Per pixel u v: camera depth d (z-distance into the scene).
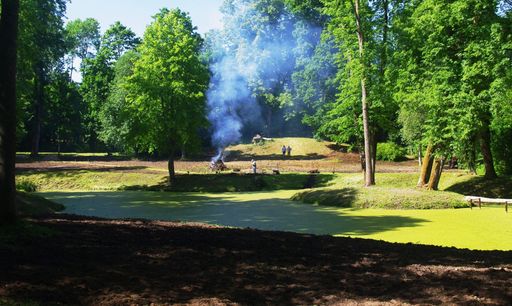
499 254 10.78
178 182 38.41
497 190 29.17
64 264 8.49
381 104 28.33
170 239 11.88
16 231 10.86
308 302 6.74
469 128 24.77
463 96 24.83
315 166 49.06
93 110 72.00
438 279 7.96
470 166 34.31
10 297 6.46
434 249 11.48
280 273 8.54
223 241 11.90
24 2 30.28
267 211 23.22
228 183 38.12
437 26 26.45
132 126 38.69
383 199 24.09
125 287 7.27
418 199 23.81
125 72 56.91
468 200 23.62
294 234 13.98
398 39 28.20
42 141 73.88
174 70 37.28
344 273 8.55
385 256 10.34
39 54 38.38
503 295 6.84
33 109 61.84
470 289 7.21
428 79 27.84
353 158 56.94
